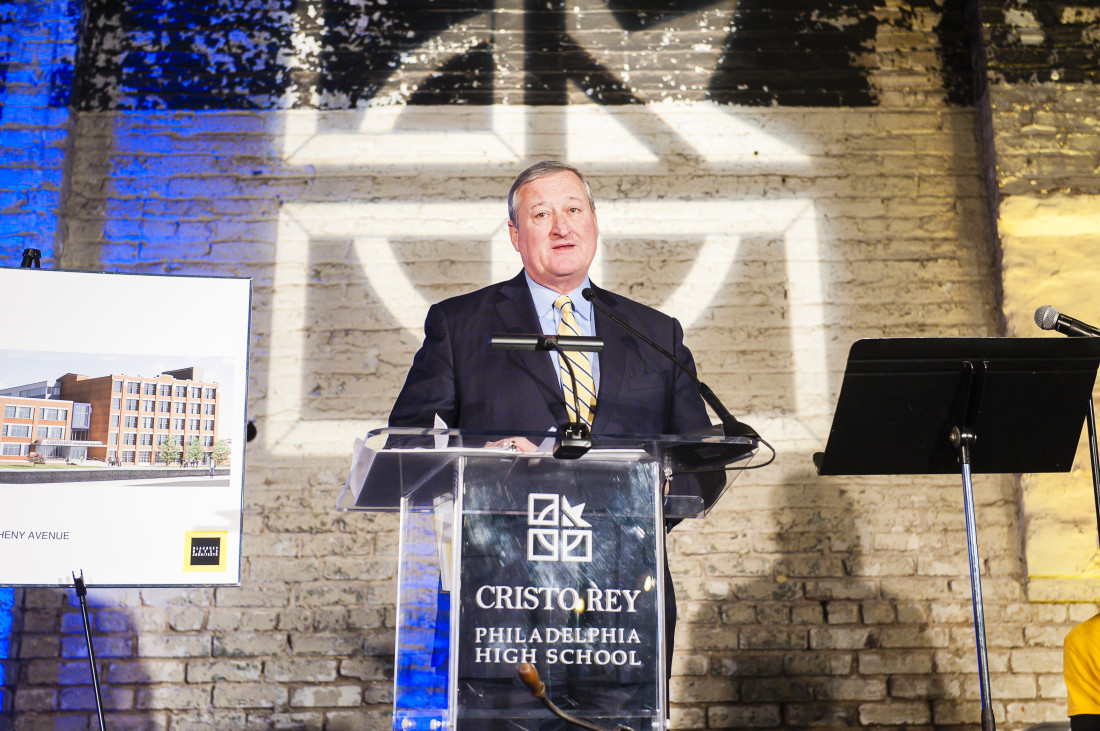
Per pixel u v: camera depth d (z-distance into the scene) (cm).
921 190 326
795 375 309
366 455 143
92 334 231
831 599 294
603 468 145
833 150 328
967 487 184
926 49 338
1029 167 319
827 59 336
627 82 332
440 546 149
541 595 139
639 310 260
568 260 260
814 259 319
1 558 215
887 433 189
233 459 233
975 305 316
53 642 281
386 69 330
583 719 136
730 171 325
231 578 226
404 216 318
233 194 318
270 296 310
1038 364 185
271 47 331
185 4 333
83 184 316
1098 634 190
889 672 289
